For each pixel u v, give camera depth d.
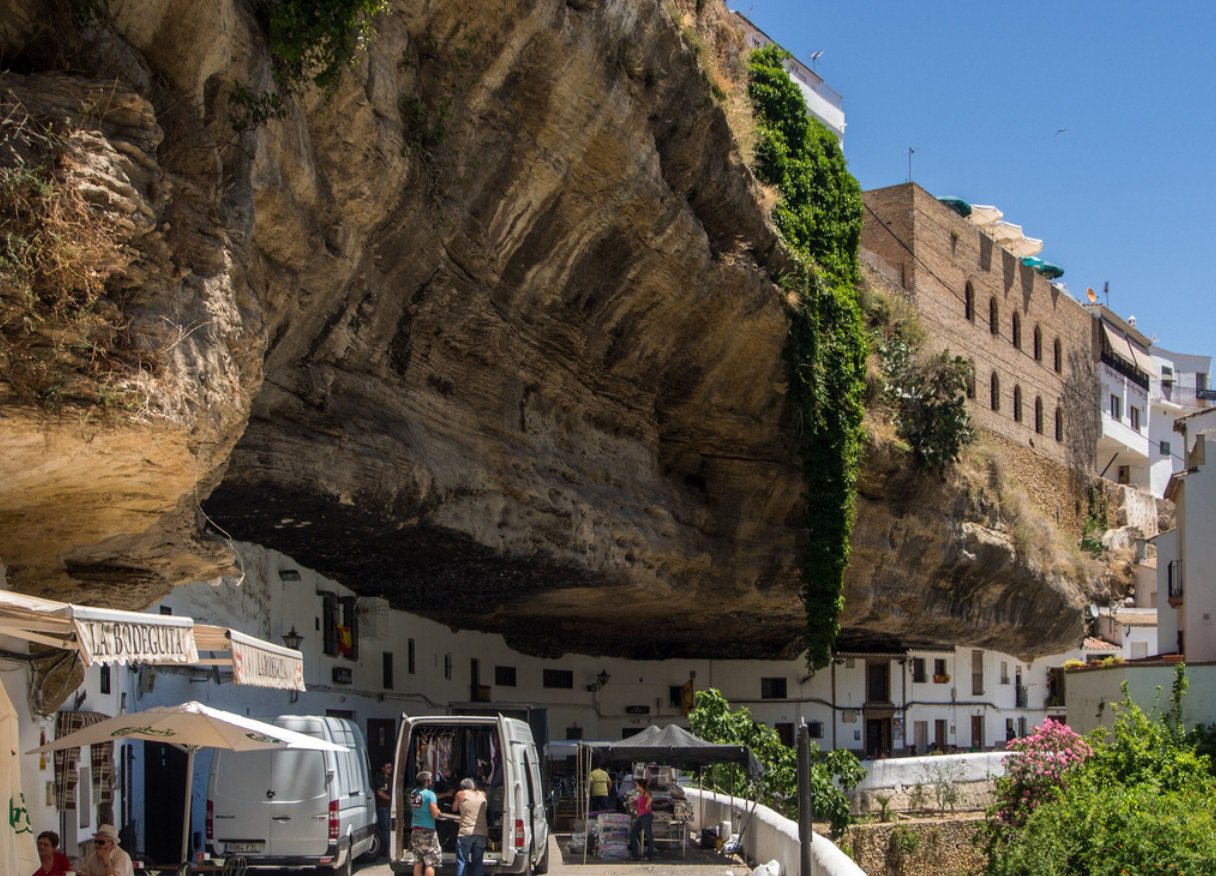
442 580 23.77
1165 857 21.94
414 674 27.67
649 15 20.19
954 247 47.75
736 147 24.56
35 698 11.72
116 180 9.02
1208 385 85.31
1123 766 26.23
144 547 11.64
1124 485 66.19
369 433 17.58
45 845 10.62
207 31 10.98
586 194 20.80
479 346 20.53
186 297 10.22
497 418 21.61
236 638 9.65
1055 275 62.94
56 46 9.79
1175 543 37.00
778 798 25.06
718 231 25.33
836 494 30.25
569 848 20.84
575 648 35.44
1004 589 42.00
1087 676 33.81
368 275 16.98
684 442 28.91
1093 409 62.72
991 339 50.78
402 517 18.64
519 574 23.56
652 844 20.34
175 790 16.92
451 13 17.05
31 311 8.41
